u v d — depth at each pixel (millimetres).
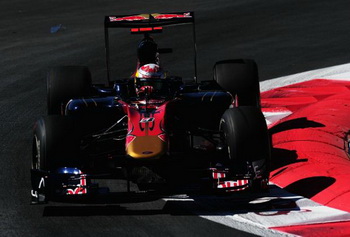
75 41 70688
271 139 36625
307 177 30562
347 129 37750
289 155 33812
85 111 31219
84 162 31000
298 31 71562
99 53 64438
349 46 63875
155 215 26969
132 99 31469
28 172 33031
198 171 27547
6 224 26375
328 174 30781
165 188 29812
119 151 30859
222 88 35906
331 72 53438
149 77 31938
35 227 26016
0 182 31500
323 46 64312
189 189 29109
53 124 27938
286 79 51938
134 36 71750
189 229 25438
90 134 32469
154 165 26953
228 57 61125
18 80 54719
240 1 90062
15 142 38219
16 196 29609
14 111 45312
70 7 91625
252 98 36281
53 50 66625
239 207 27656
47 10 89875
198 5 89000
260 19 78500
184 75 54781
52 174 26984
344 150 34625
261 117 28453
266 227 25406
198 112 33562
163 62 59906
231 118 28312
